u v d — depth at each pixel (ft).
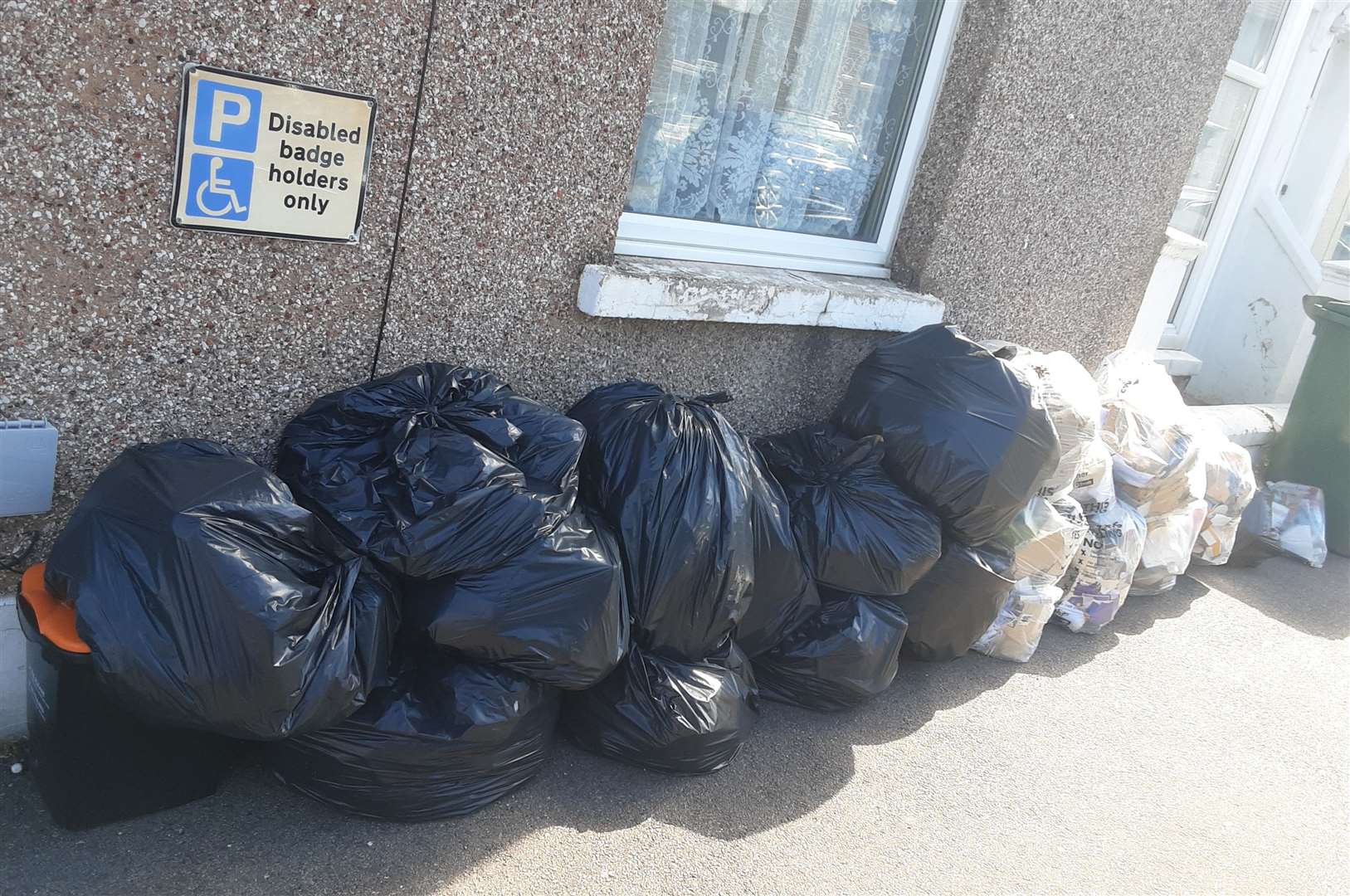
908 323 12.09
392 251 8.14
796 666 9.48
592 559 7.41
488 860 7.22
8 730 7.40
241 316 7.60
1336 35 21.17
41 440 6.84
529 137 8.42
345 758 6.93
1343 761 11.16
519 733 7.48
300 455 7.34
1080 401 11.37
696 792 8.41
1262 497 17.42
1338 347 17.63
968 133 11.69
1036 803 9.34
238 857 6.79
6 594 7.19
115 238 6.88
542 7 7.99
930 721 10.23
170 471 6.35
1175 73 13.74
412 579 7.20
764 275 10.97
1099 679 11.89
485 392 8.02
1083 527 11.61
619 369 10.03
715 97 10.64
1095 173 13.58
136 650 5.77
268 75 7.04
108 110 6.57
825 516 9.55
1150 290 16.15
